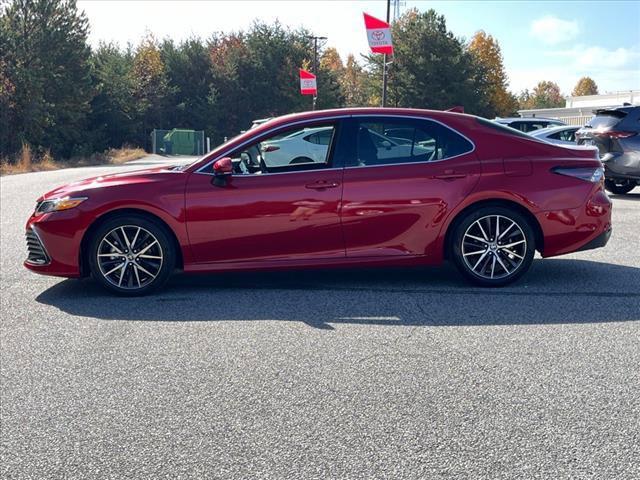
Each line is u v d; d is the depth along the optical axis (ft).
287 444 10.44
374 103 194.80
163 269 19.84
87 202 19.67
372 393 12.32
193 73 213.46
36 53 130.72
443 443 10.34
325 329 16.29
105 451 10.39
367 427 10.95
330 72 227.61
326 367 13.69
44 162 103.91
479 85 193.06
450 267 23.15
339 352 14.60
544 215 19.90
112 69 178.40
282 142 19.94
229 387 12.76
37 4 132.16
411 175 19.71
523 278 21.38
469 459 9.83
